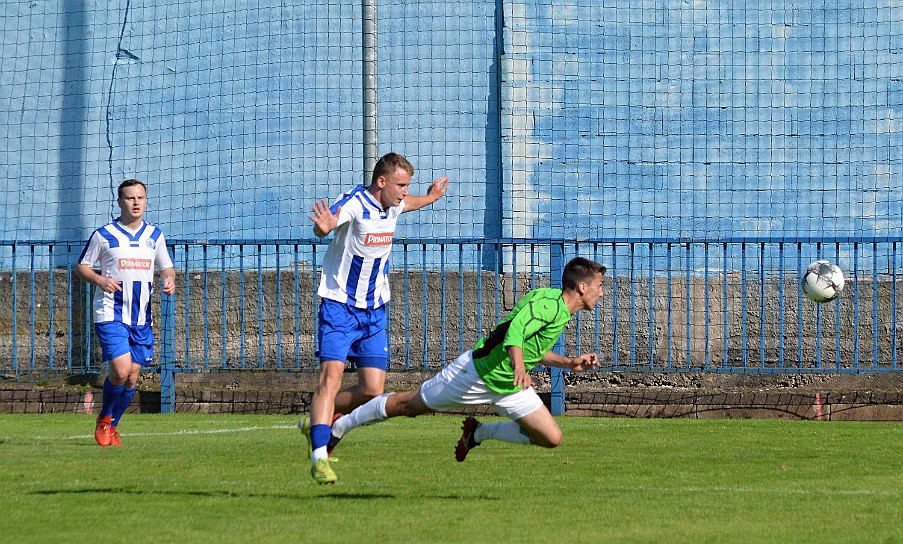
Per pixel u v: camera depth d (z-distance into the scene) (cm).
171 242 4375
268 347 4647
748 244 4672
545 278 4638
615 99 4775
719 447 3184
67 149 5006
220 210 4891
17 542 1725
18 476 2534
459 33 4800
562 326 2248
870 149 4750
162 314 4406
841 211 4750
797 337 4538
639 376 4556
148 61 4978
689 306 4416
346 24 4866
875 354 4325
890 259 4678
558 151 4756
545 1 4778
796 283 4591
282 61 4878
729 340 4578
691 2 4797
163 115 4953
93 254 3222
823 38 4775
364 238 2403
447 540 1739
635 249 4688
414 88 4794
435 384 2292
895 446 3216
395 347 4600
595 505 2106
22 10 5047
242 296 4416
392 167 2420
